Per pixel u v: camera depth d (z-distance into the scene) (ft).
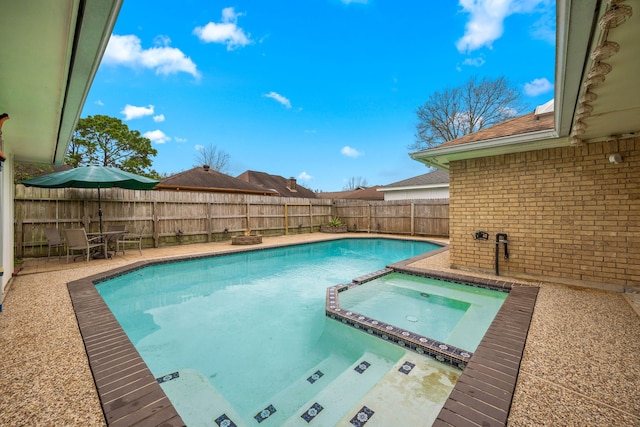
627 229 13.14
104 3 5.69
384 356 10.48
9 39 6.80
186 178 51.72
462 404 6.12
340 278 22.13
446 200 38.50
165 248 29.94
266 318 14.38
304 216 45.98
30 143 15.89
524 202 15.89
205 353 11.04
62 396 6.50
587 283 14.15
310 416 7.38
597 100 9.03
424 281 18.13
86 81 8.93
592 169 13.91
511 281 15.53
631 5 5.07
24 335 9.49
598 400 6.24
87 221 26.09
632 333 9.29
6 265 15.44
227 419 7.39
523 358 7.93
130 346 8.68
